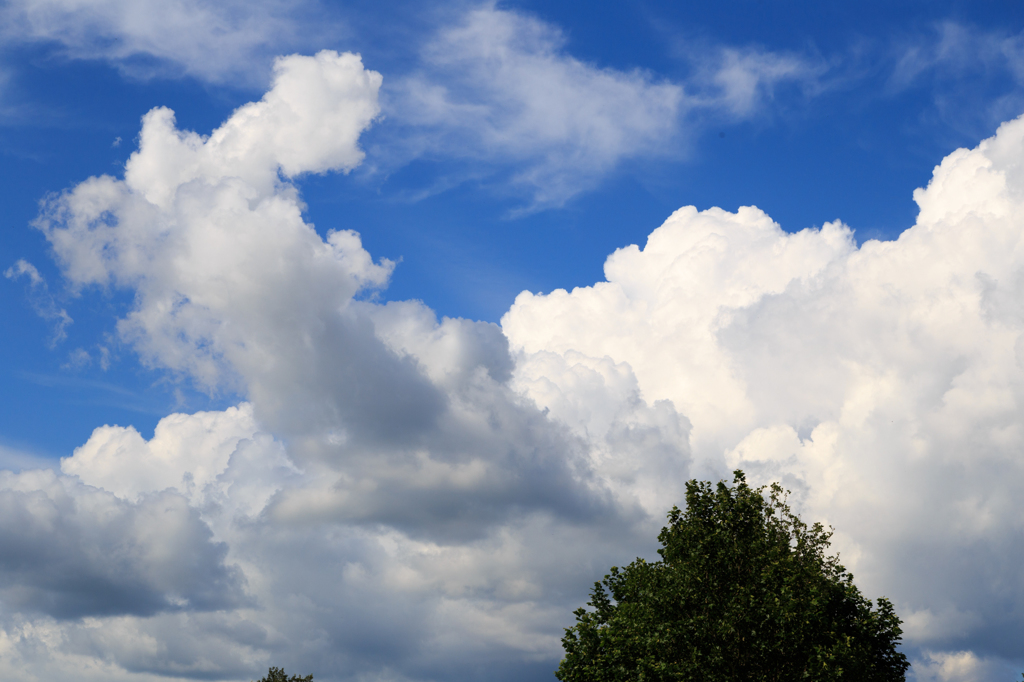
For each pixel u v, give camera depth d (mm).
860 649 35750
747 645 35375
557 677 43500
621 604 39719
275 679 82188
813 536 41438
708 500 43000
